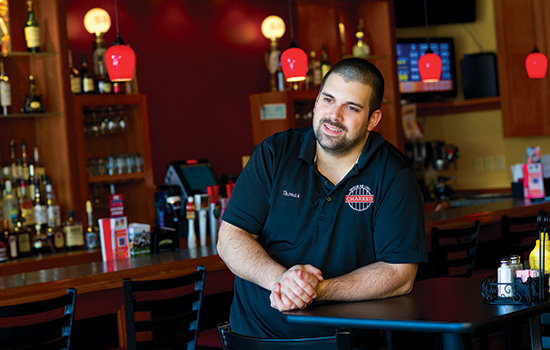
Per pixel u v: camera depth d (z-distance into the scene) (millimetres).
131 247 3871
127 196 5203
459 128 7801
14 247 4359
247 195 2064
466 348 1791
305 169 2041
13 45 4816
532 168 5562
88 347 3268
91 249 4613
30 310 2539
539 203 5277
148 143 5094
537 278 1769
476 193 7457
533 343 2029
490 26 7492
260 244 2061
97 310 3225
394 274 1924
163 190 4988
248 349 1870
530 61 5664
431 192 7289
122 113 5059
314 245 2008
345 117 1906
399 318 1620
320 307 1817
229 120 6266
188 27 6000
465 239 4598
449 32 7723
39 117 4859
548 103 6984
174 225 4340
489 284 1782
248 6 6402
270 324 2010
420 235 1975
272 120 5992
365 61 1949
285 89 6109
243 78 6371
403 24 7395
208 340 3000
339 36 6332
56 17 4672
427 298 1885
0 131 4742
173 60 5891
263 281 1934
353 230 1993
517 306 1719
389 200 1973
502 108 7246
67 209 4734
